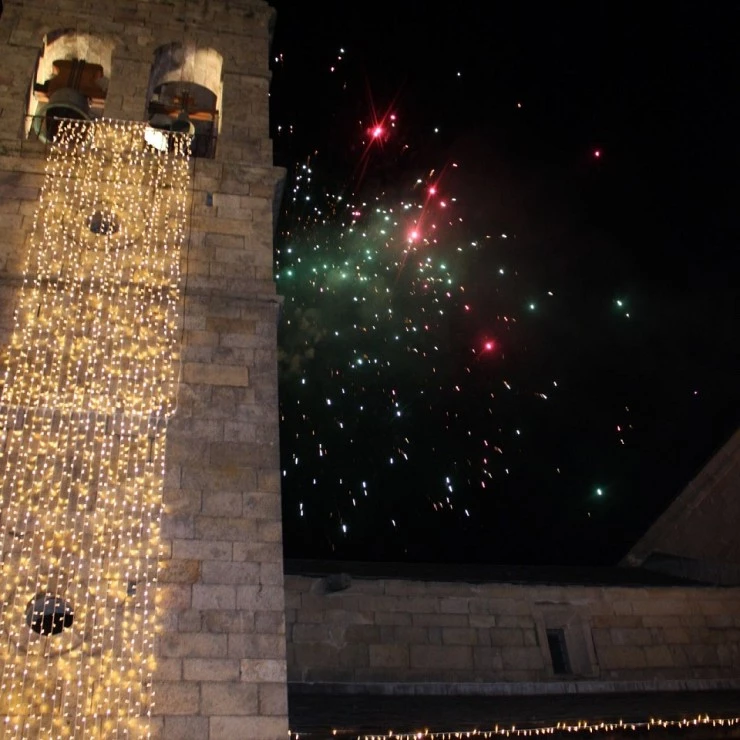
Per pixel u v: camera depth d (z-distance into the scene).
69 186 15.81
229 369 14.11
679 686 17.80
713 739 14.16
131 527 12.15
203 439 13.20
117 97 17.45
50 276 14.53
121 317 14.36
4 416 12.80
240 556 12.12
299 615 16.42
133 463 12.77
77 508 12.18
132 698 10.78
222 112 18.03
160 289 14.87
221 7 19.77
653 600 19.16
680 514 22.27
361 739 12.17
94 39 18.41
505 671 17.00
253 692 11.02
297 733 11.89
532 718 13.72
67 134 16.73
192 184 16.48
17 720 10.47
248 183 16.81
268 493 12.80
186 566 11.91
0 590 11.31
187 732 10.59
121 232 15.48
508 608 17.81
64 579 11.61
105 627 11.28
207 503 12.54
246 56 19.17
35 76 17.73
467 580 18.03
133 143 16.64
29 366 13.45
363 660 16.28
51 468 12.48
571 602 18.42
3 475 12.27
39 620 11.83
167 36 18.80
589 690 17.00
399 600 17.14
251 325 14.78
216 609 11.61
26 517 11.98
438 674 16.52
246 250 15.80
